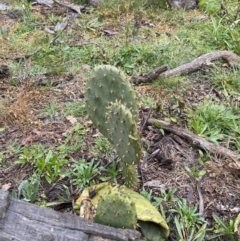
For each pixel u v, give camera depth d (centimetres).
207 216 91
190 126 114
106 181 97
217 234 87
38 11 182
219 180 98
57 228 74
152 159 104
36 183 94
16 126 116
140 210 81
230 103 124
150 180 98
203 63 139
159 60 144
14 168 102
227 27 160
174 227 87
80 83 134
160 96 126
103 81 88
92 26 168
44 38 157
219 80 134
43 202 92
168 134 110
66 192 95
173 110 119
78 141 109
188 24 170
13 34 163
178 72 136
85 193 86
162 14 178
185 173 100
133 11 178
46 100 126
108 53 147
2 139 111
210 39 158
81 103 124
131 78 133
